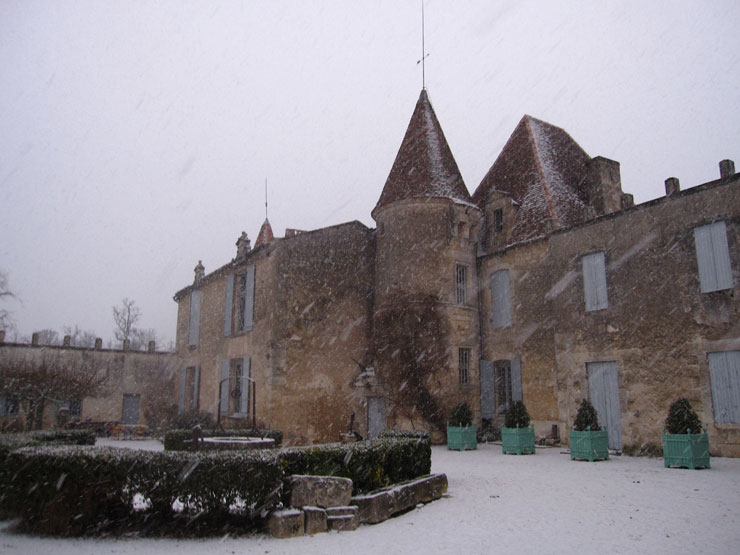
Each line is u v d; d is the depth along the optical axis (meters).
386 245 21.41
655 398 14.93
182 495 7.28
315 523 7.34
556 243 18.05
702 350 14.05
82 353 30.88
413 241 20.80
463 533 7.21
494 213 22.05
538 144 23.56
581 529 7.27
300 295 20.53
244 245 25.05
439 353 19.77
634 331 15.58
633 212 16.02
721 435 13.54
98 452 7.46
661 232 15.27
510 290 20.08
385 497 8.12
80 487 7.23
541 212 20.36
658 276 15.20
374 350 20.81
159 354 32.81
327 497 7.68
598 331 16.47
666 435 12.52
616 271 16.22
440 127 23.31
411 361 19.70
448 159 22.52
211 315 26.11
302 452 8.16
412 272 20.52
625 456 14.99
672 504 8.55
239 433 16.91
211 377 25.02
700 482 10.38
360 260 22.23
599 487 10.12
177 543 6.80
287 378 19.62
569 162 23.80
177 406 29.09
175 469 7.29
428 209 20.97
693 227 14.58
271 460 7.51
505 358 19.92
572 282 17.36
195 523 7.29
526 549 6.45
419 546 6.65
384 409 20.69
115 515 7.46
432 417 19.20
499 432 19.61
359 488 8.65
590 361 16.58
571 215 20.47
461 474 11.95
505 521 7.77
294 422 19.45
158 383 32.47
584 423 14.19
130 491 7.21
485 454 15.96
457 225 21.17
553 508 8.49
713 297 13.98
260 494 7.35
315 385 20.12
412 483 8.94
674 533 6.98
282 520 7.11
